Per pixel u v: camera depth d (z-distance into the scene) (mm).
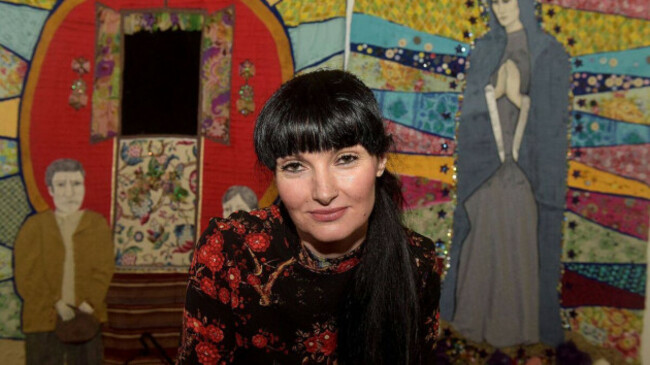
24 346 1697
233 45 1720
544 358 1750
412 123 1712
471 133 1720
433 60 1705
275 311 836
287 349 862
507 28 1704
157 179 1731
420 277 895
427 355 938
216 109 1728
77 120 1702
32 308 1699
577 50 1703
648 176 1704
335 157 701
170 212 1732
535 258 1739
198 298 804
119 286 1722
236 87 1723
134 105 1725
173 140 1729
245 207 1727
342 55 1689
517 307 1744
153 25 1720
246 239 824
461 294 1750
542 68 1709
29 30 1668
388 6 1696
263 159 733
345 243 806
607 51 1697
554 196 1728
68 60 1691
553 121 1717
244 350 870
